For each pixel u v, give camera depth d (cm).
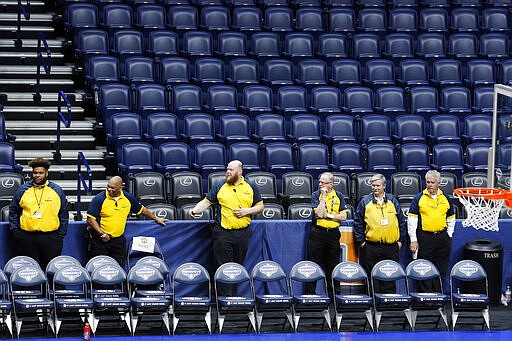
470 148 4734
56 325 3334
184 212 3875
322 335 3403
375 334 3428
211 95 4938
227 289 3578
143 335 3400
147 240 3644
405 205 4025
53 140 4747
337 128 4825
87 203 4409
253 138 4762
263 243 3728
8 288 3447
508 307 3781
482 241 3784
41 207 3512
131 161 4444
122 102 4819
